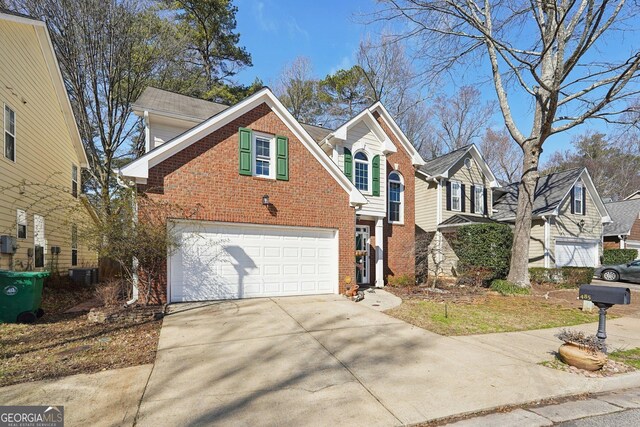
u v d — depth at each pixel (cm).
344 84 2688
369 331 667
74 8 1334
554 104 1112
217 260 900
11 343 575
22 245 1050
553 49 1241
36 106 1173
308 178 1033
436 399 392
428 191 1850
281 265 988
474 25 1212
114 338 604
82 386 411
